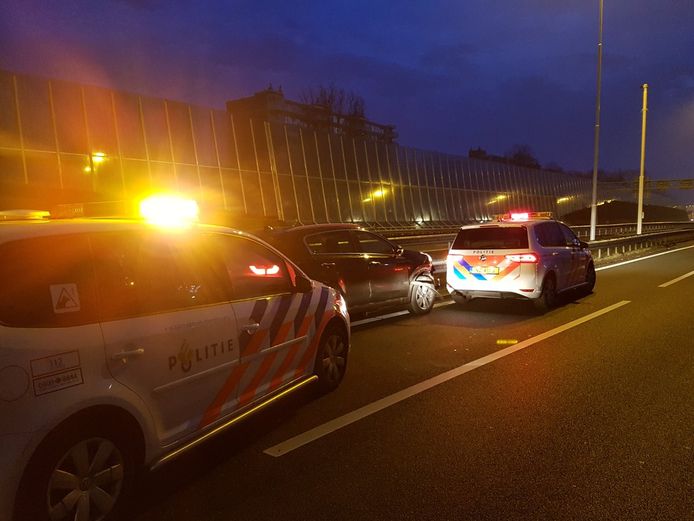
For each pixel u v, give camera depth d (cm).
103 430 288
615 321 870
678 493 335
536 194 5578
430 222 4122
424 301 958
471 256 992
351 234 844
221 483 358
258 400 419
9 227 283
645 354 662
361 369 616
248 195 2914
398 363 639
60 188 1847
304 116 5159
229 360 381
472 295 1005
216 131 2839
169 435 333
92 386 280
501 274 958
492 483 352
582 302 1070
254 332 409
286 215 3098
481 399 512
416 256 959
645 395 515
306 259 756
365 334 801
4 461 242
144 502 335
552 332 798
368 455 396
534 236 966
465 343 737
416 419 464
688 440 412
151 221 354
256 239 446
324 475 367
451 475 364
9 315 258
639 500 328
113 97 2423
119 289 315
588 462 379
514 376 583
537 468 371
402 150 4053
